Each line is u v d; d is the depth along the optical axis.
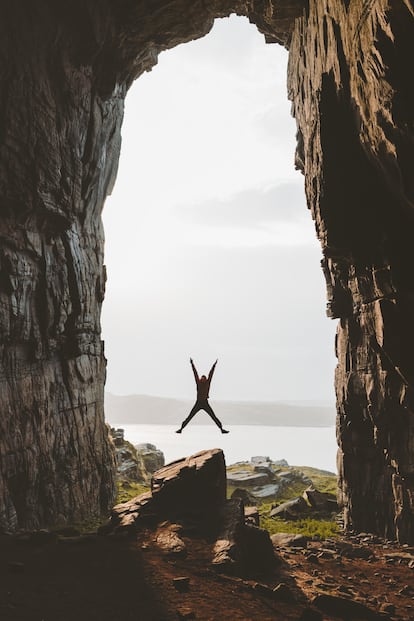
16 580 11.45
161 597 11.01
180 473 17.28
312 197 22.19
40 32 20.38
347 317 24.08
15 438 19.31
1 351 18.98
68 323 24.09
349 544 19.33
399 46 11.75
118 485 33.47
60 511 22.14
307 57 23.42
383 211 17.50
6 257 18.97
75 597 10.75
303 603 11.97
